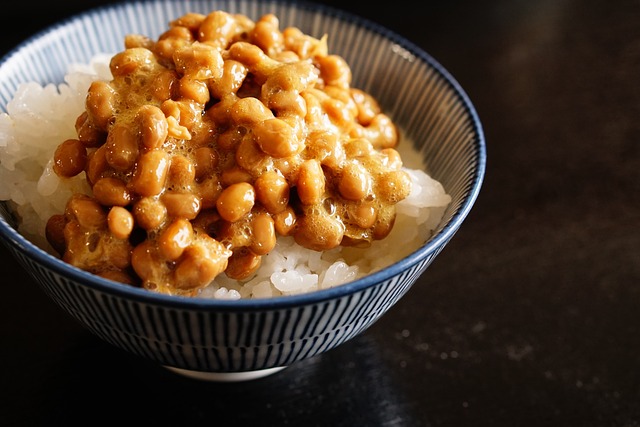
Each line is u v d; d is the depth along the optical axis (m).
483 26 0.42
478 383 0.28
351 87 0.32
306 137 0.24
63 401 0.26
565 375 0.28
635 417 0.27
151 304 0.20
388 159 0.25
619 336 0.30
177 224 0.22
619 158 0.37
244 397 0.27
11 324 0.28
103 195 0.22
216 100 0.25
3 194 0.24
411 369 0.28
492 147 0.36
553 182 0.35
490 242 0.33
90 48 0.30
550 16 0.44
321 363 0.28
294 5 0.31
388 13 0.42
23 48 0.27
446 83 0.29
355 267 0.25
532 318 0.30
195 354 0.23
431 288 0.31
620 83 0.40
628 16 0.45
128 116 0.23
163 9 0.31
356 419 0.26
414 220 0.26
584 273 0.32
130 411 0.26
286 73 0.24
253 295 0.24
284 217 0.23
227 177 0.23
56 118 0.26
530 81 0.40
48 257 0.21
